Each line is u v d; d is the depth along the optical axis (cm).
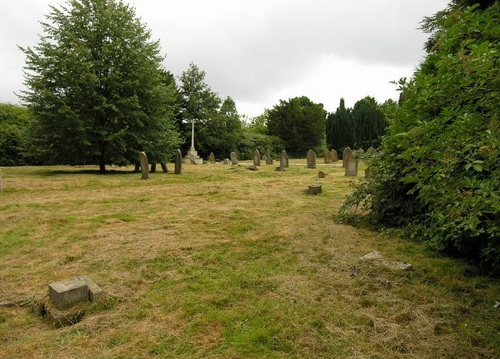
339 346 245
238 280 360
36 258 440
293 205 789
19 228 586
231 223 612
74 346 249
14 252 464
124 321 283
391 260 415
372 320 278
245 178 1434
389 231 529
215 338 255
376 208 586
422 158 239
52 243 500
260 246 477
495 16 246
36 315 302
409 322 277
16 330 276
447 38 262
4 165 2383
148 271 387
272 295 325
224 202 839
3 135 2380
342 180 1278
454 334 258
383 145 588
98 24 1642
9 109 3002
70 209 757
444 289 337
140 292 337
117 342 253
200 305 305
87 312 298
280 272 383
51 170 1834
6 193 993
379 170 575
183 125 3959
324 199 870
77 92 1557
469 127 210
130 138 1677
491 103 202
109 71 1659
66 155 1664
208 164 2592
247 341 251
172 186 1170
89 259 430
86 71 1558
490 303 308
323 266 401
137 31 1711
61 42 1606
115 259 426
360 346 245
